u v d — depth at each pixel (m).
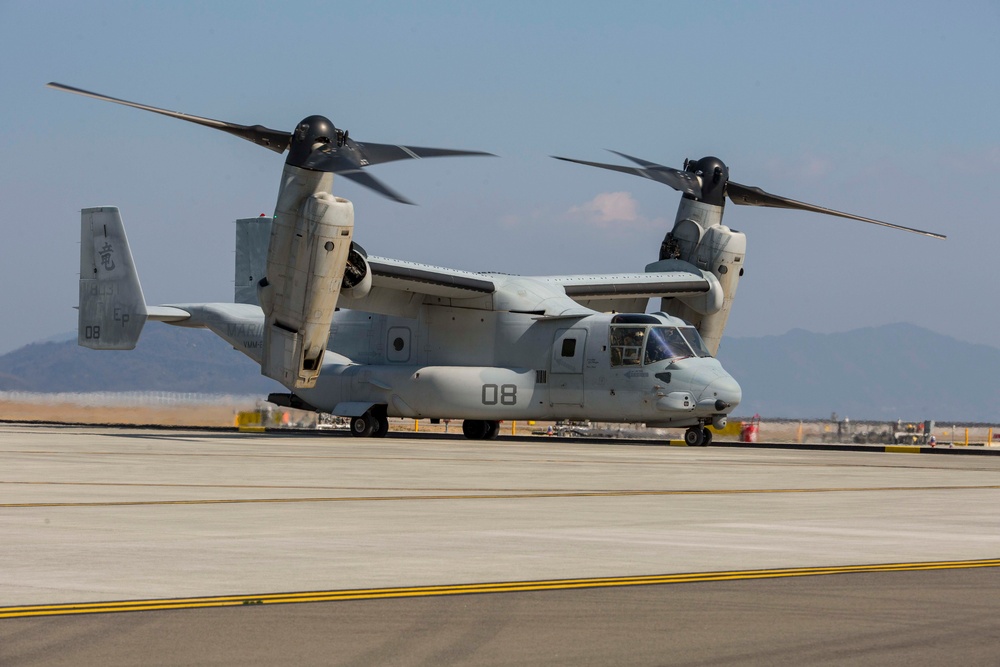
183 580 18.61
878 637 14.95
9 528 24.86
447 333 76.88
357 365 79.38
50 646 14.12
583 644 14.48
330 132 62.06
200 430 90.31
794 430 102.75
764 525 26.81
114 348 81.38
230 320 83.25
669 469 47.59
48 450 53.88
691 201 81.69
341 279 63.56
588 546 22.89
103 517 27.06
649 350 70.75
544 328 74.00
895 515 29.33
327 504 30.67
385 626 15.37
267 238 86.69
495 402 74.25
